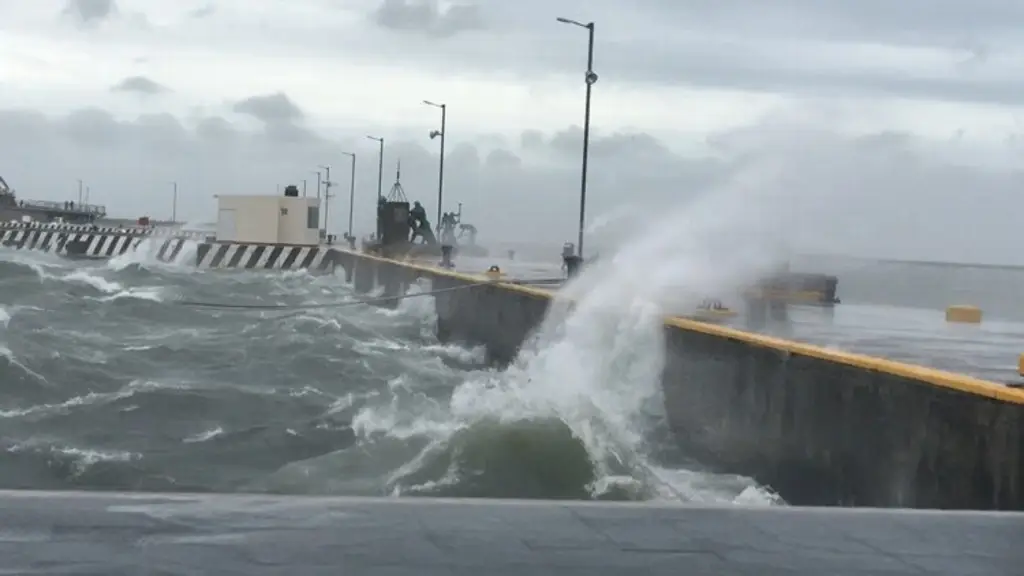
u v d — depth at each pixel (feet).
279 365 61.57
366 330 83.97
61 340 65.26
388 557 13.79
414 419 46.65
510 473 37.91
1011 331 61.93
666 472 39.17
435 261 134.00
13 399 49.90
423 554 13.97
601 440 41.68
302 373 59.82
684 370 42.04
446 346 79.30
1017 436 23.47
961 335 57.47
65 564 12.98
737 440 37.06
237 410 49.85
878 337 53.93
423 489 36.81
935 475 26.48
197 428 46.44
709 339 39.91
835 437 30.99
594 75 81.20
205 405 50.57
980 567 14.25
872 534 15.61
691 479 37.68
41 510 15.25
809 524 16.06
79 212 329.31
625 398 47.60
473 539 14.70
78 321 75.20
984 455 24.68
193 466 40.73
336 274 142.41
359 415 48.19
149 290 100.48
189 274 125.70
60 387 52.65
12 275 97.09
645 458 41.73
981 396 24.94
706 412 39.75
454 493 36.60
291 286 121.08
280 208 158.92
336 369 61.41
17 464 39.99
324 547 14.08
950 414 26.07
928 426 26.89
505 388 53.52
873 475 29.09
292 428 46.83
